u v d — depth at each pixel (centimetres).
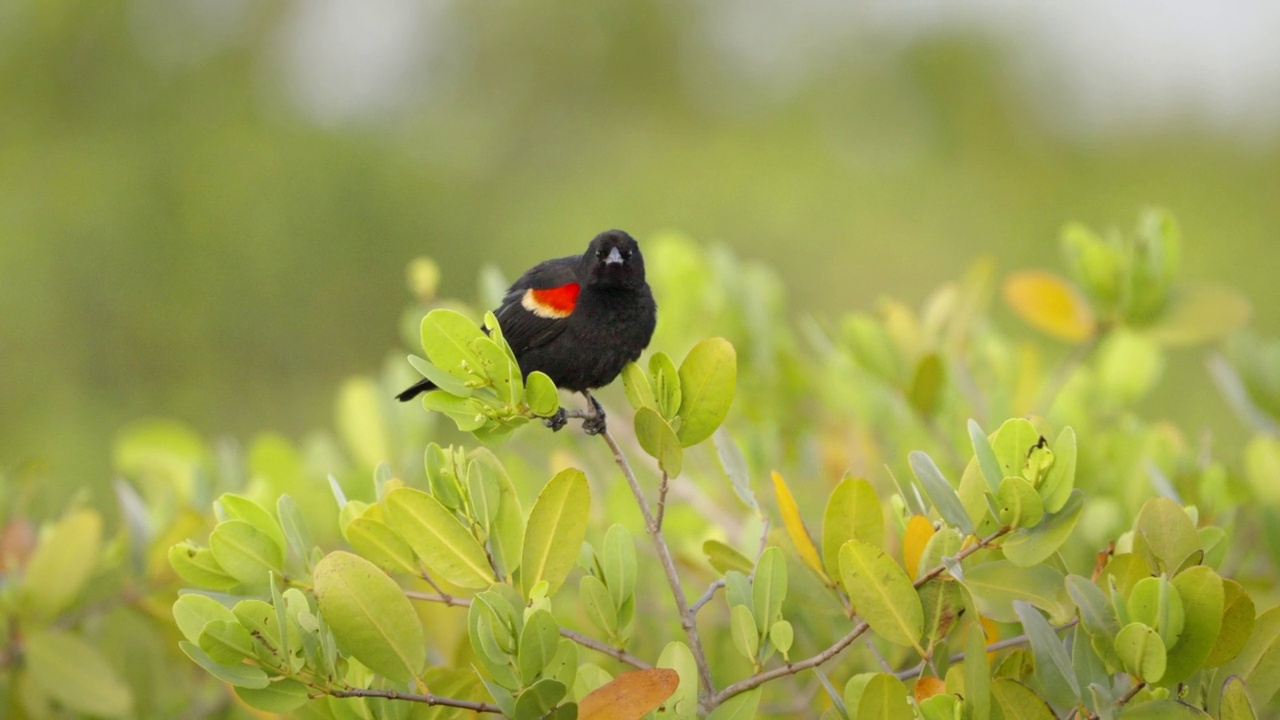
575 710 555
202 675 933
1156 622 548
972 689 558
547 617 557
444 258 3000
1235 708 562
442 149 3288
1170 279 1011
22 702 853
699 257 1225
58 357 2558
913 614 595
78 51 3019
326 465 1166
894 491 952
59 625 860
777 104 3469
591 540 944
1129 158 3212
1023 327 2336
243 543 651
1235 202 3011
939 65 3328
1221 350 1157
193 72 3103
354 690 582
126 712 886
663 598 908
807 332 1185
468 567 629
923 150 3309
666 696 561
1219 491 838
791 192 3203
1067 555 869
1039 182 3198
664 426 627
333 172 2955
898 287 3005
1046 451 584
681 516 975
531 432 1195
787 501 665
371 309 2881
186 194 2828
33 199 2747
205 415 2617
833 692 600
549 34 3462
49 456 2369
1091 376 1159
